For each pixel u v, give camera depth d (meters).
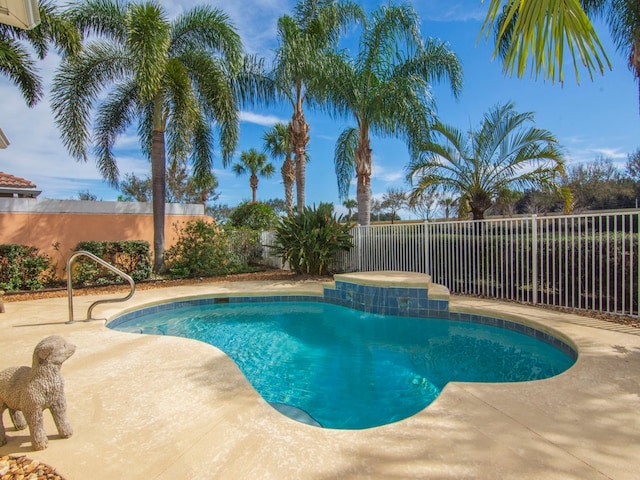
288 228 10.55
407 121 9.42
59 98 9.30
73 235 9.96
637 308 5.06
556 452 1.97
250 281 9.77
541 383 2.91
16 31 8.59
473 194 10.12
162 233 10.26
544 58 2.35
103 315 5.76
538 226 6.10
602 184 21.72
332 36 11.37
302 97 12.39
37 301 7.05
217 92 10.00
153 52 8.37
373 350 5.03
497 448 2.01
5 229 9.02
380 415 3.23
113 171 11.17
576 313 5.32
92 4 9.29
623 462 1.87
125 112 11.03
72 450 2.03
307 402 3.51
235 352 5.05
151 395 2.74
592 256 5.34
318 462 1.91
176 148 9.40
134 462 1.92
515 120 9.29
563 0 2.13
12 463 1.90
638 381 2.92
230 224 13.50
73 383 2.97
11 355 3.74
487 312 5.70
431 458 1.93
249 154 26.12
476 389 2.81
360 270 9.87
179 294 7.84
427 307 6.33
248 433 2.21
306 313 7.23
